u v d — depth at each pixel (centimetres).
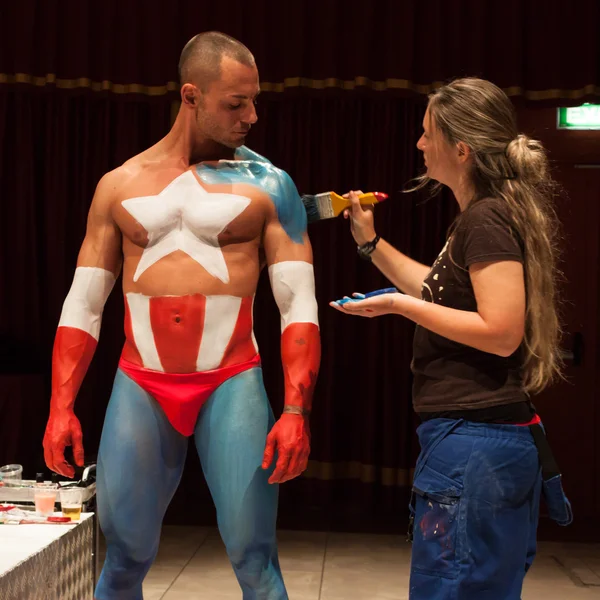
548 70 513
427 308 167
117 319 538
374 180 531
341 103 532
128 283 199
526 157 171
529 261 167
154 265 196
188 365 195
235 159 204
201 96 196
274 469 195
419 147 187
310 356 197
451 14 521
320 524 483
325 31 524
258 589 195
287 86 525
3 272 535
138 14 531
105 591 201
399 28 519
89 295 204
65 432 196
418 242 532
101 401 537
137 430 196
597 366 532
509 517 166
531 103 517
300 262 201
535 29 516
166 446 199
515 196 169
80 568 220
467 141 174
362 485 531
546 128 534
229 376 196
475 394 169
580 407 532
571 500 532
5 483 249
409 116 530
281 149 533
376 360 532
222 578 366
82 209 540
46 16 532
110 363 538
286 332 198
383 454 530
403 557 411
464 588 164
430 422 174
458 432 168
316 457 532
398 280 224
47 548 194
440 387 172
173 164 201
